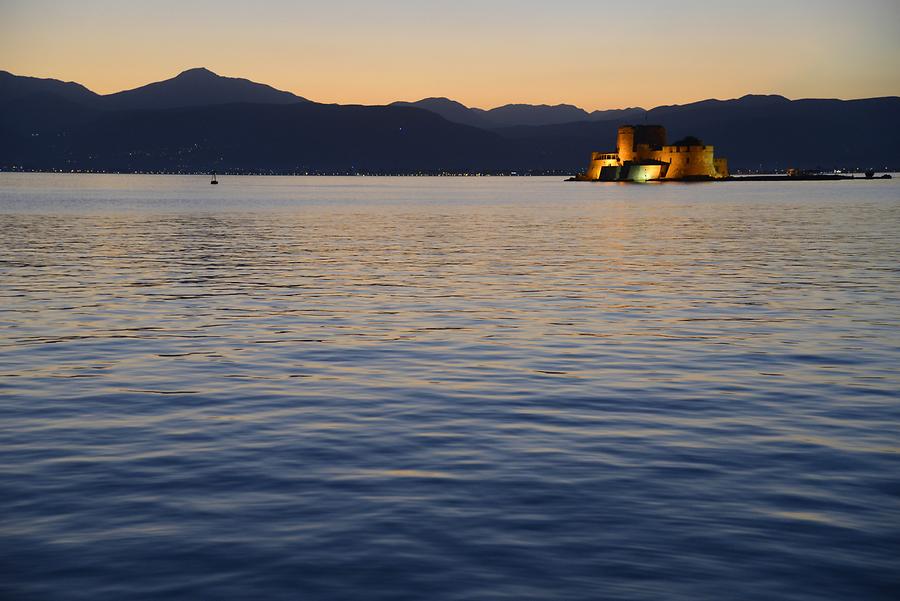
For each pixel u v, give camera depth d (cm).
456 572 855
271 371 1872
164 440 1339
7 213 9906
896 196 15738
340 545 922
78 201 14050
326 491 1096
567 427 1420
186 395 1647
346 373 1853
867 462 1226
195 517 1006
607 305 2886
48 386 1723
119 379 1789
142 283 3491
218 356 2036
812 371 1870
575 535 948
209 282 3538
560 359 2005
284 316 2656
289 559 888
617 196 17338
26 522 991
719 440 1341
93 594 813
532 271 3975
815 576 850
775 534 954
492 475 1161
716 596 808
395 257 4719
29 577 849
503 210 11362
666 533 955
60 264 4244
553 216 9638
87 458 1243
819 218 8681
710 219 8694
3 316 2634
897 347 2139
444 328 2438
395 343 2206
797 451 1280
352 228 7494
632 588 823
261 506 1042
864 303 2906
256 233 6756
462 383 1756
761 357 2022
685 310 2767
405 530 964
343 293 3203
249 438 1348
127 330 2392
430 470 1185
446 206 12900
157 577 848
